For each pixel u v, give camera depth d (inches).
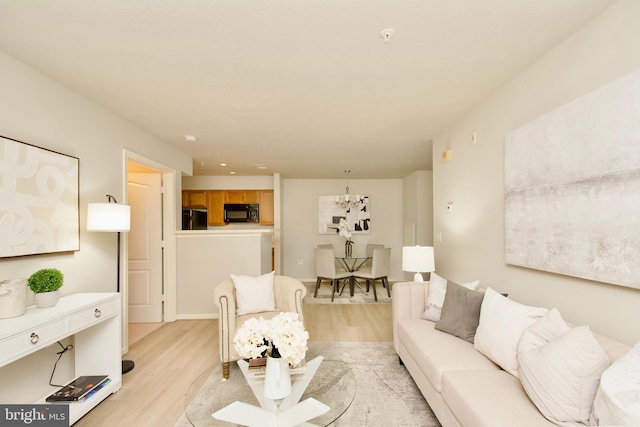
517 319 65.3
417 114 114.4
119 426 73.0
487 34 66.6
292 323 60.8
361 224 272.2
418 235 230.8
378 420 74.7
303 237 271.9
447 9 58.4
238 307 107.5
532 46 71.3
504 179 89.3
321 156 184.9
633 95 51.8
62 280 77.6
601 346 51.9
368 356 111.4
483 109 101.6
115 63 78.0
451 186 126.3
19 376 75.2
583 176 61.4
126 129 119.0
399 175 256.2
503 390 56.9
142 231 155.2
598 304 60.5
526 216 78.3
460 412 56.1
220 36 66.8
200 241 160.1
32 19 60.6
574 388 46.5
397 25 63.1
